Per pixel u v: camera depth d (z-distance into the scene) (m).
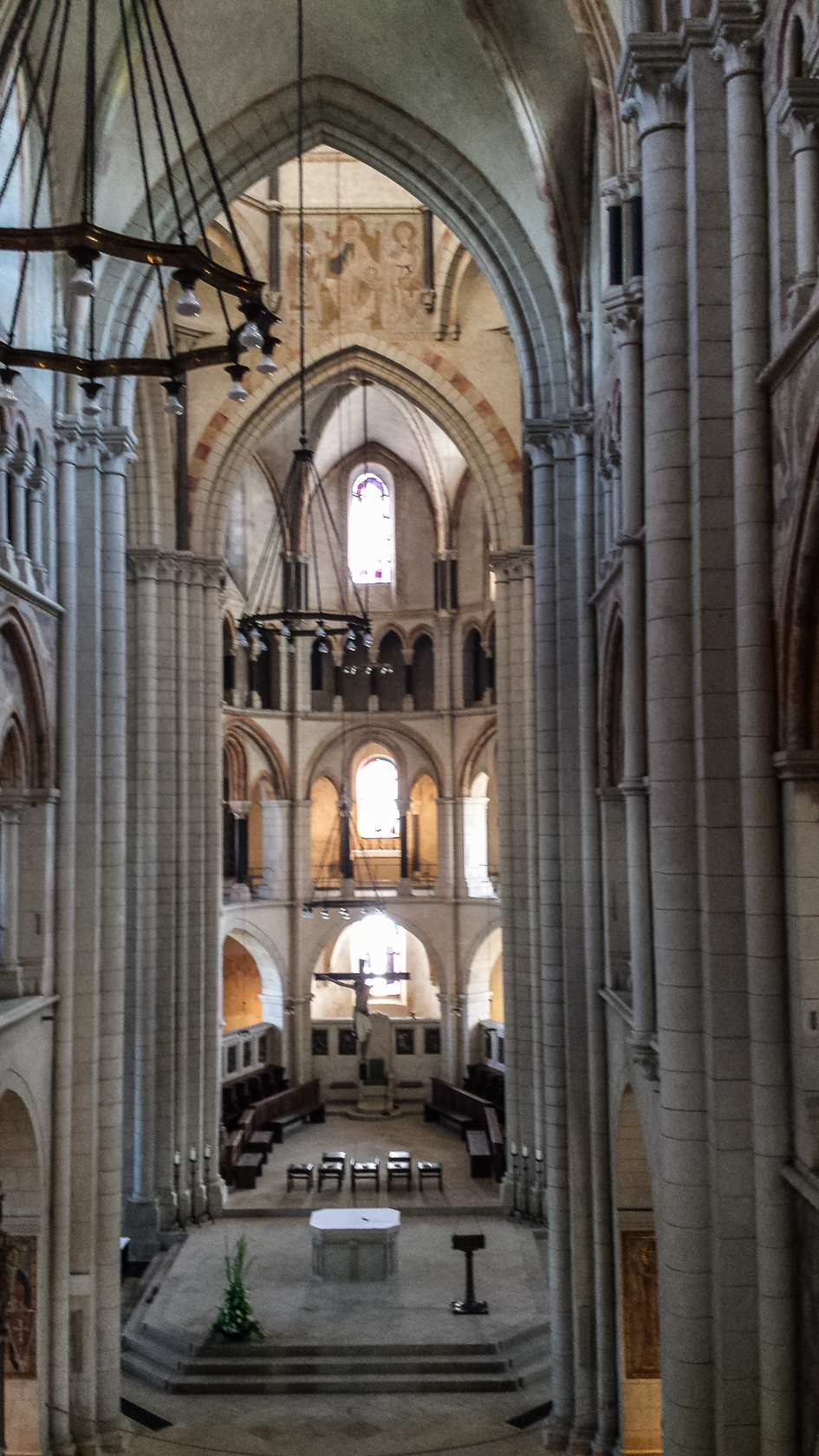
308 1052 44.47
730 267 12.55
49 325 21.25
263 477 44.00
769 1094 12.08
